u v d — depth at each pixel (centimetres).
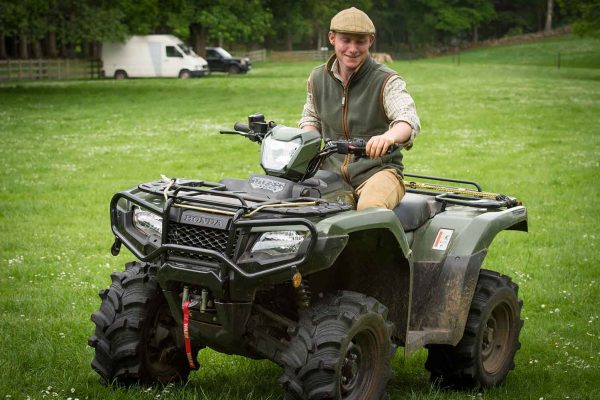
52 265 1031
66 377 637
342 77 631
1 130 2717
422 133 2670
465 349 632
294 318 575
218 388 624
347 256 595
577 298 943
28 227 1286
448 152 2245
